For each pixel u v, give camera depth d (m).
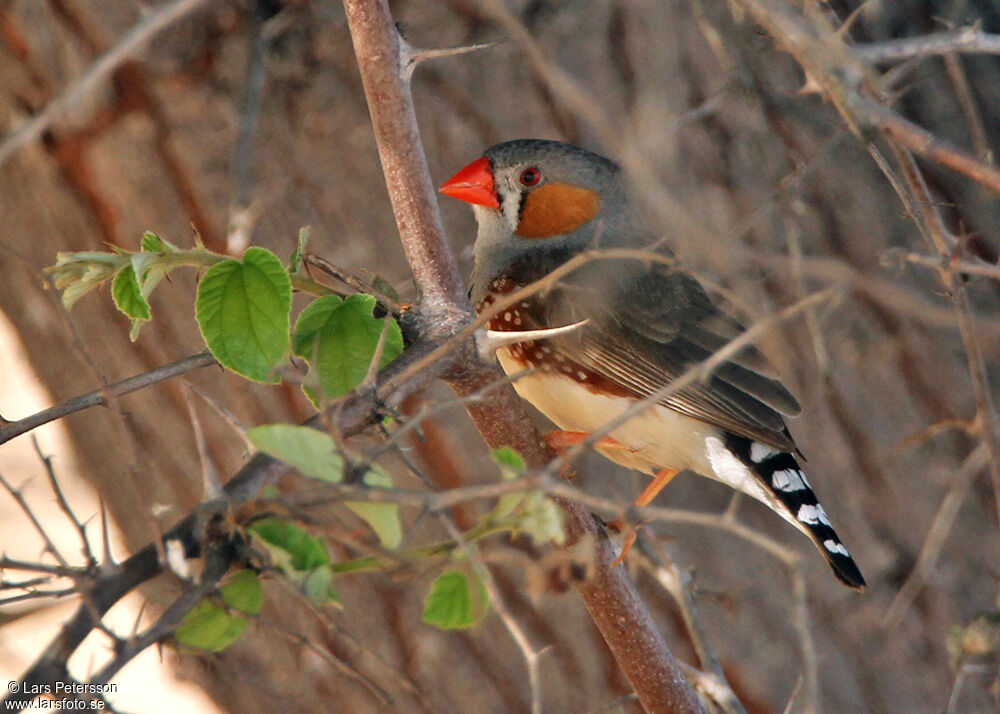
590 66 8.20
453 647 8.91
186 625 4.07
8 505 12.39
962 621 8.59
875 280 4.75
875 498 8.62
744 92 6.85
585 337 7.62
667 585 6.86
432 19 8.28
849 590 8.73
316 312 5.06
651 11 8.12
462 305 5.29
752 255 4.73
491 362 5.31
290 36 8.23
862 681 8.76
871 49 4.96
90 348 9.08
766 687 8.72
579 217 8.16
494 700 8.94
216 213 8.23
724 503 8.85
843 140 8.23
